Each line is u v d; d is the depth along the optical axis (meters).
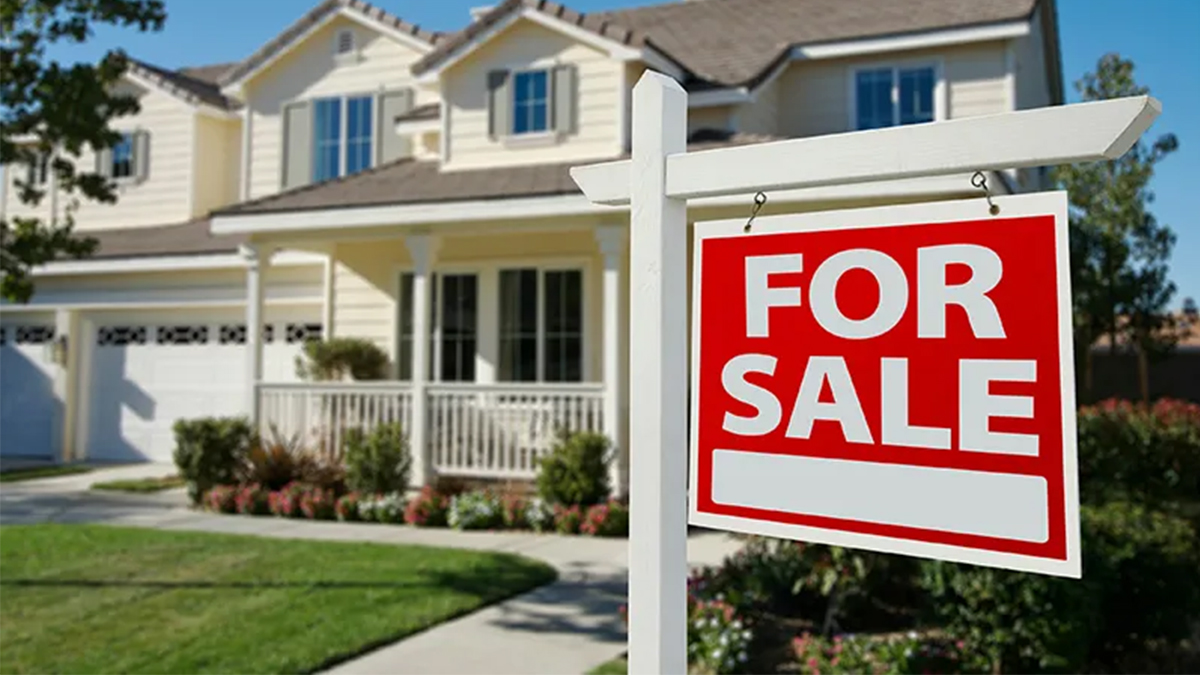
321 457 11.01
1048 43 15.60
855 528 1.87
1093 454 10.48
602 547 8.63
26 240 7.52
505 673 5.09
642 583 2.06
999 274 1.76
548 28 11.80
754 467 1.99
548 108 11.77
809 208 9.02
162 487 12.30
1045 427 1.69
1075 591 4.88
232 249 13.85
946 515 1.78
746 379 2.02
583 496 9.52
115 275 14.91
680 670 2.04
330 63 14.80
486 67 12.16
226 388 14.36
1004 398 1.74
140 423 14.85
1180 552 6.03
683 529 2.07
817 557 5.65
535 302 12.27
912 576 5.75
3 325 15.68
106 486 12.24
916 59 12.82
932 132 1.84
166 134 16.44
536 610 6.39
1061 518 1.67
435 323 12.74
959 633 5.07
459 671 5.13
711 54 13.55
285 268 14.06
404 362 13.02
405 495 10.54
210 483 10.82
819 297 1.95
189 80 17.42
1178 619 5.66
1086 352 15.85
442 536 9.16
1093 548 5.39
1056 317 1.70
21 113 7.35
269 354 14.14
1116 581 5.44
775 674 5.16
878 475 1.85
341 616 6.05
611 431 9.84
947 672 4.98
